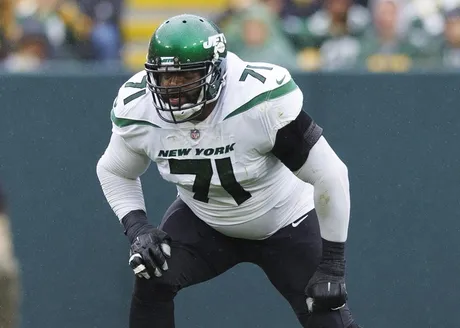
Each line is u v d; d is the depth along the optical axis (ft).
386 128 59.11
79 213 59.72
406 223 59.52
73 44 76.02
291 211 44.80
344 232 41.83
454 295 59.77
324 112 59.06
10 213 59.31
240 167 41.09
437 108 58.95
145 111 41.01
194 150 40.83
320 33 74.64
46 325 59.93
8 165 59.26
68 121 59.36
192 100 39.58
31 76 59.11
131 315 44.70
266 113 39.70
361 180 59.36
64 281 59.93
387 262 59.72
